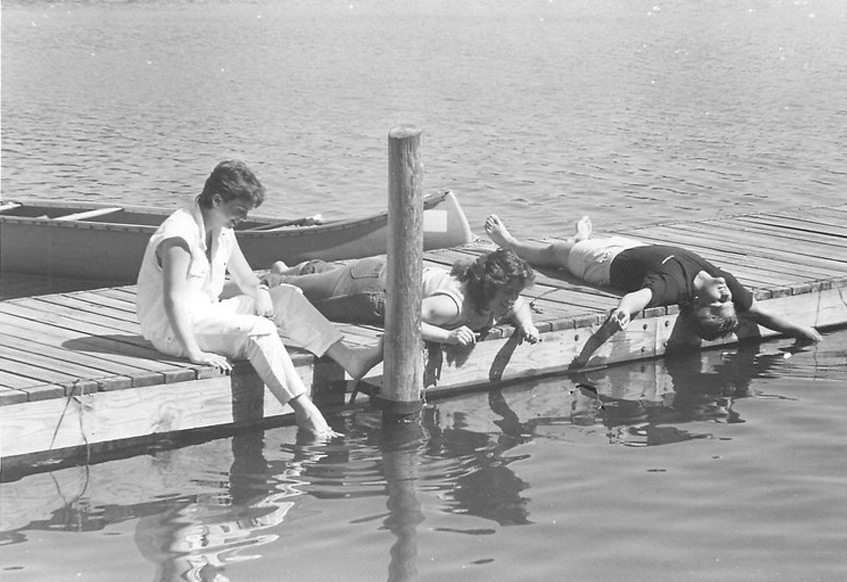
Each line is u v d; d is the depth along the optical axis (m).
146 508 6.99
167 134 25.25
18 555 6.36
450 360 8.80
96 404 7.54
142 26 46.72
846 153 23.30
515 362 9.09
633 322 9.55
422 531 6.64
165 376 7.71
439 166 21.81
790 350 9.97
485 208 18.73
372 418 8.46
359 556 6.32
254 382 8.09
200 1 54.31
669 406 8.69
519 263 8.62
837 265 10.92
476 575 6.08
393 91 30.95
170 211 14.80
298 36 43.91
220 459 7.74
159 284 7.96
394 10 53.12
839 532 6.55
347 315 9.07
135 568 6.20
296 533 6.63
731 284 9.70
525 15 51.41
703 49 40.12
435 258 11.11
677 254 9.70
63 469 7.57
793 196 19.69
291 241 13.02
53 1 52.66
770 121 26.78
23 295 13.63
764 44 41.25
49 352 8.20
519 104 29.03
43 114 27.70
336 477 7.45
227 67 36.06
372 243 12.91
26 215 15.34
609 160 22.55
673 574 6.07
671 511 6.86
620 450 7.85
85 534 6.63
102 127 26.05
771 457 7.67
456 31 45.72
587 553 6.32
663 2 55.59
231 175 7.76
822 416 8.41
